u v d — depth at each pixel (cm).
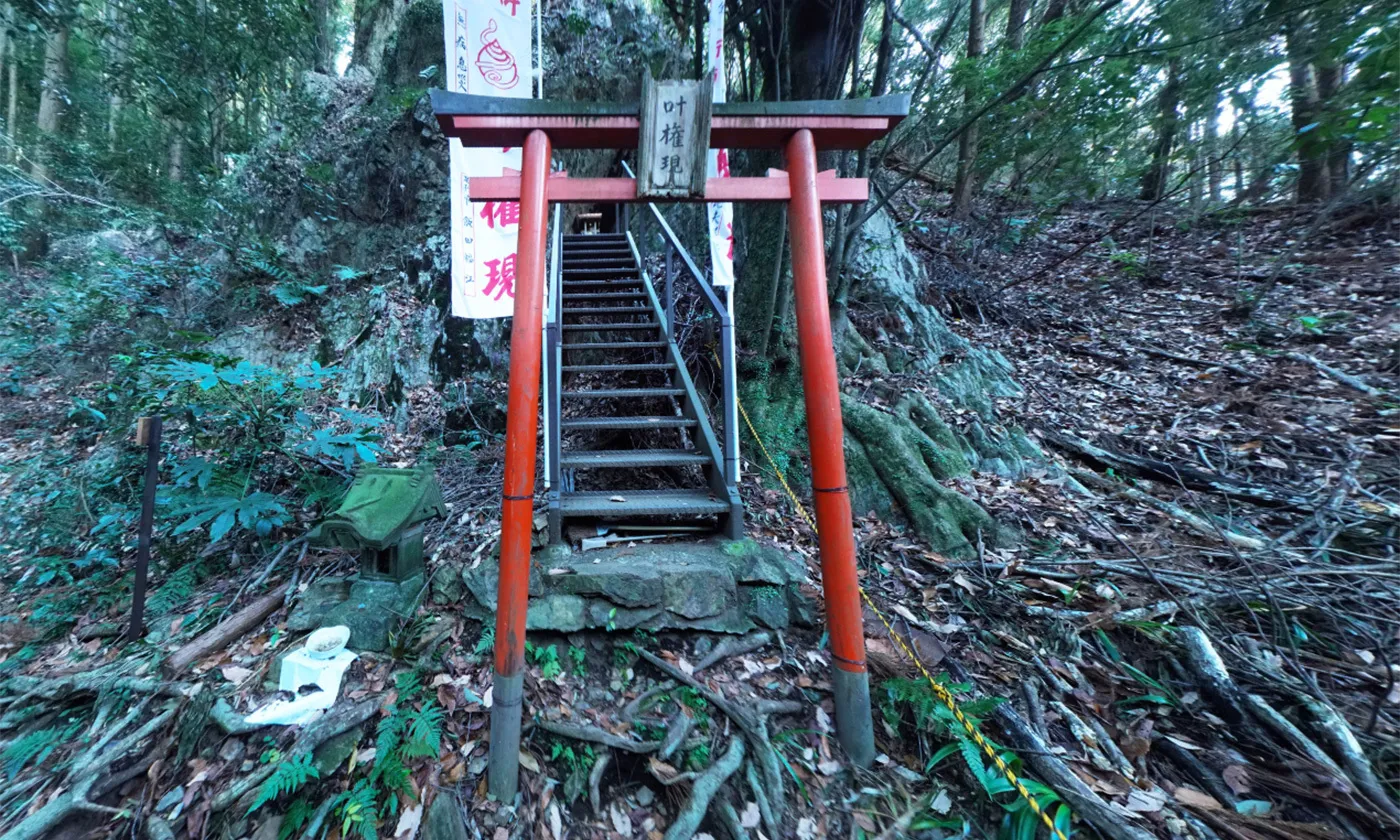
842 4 370
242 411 382
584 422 338
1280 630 245
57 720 262
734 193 219
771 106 208
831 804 205
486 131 212
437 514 290
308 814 201
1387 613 247
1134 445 415
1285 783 190
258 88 887
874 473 368
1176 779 201
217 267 666
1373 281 607
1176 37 357
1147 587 275
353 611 264
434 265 600
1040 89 514
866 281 558
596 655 254
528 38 428
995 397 489
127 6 682
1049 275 782
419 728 215
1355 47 304
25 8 634
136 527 372
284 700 231
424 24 705
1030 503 355
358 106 748
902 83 646
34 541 397
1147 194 924
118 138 833
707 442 331
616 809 210
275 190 707
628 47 706
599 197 216
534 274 207
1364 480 338
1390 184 671
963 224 825
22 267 767
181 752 223
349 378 557
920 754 217
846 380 454
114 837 203
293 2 754
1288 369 482
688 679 241
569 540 297
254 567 334
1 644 312
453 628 260
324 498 371
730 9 394
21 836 195
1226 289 675
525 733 224
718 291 490
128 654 281
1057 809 188
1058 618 260
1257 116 614
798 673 248
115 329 614
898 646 254
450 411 501
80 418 505
